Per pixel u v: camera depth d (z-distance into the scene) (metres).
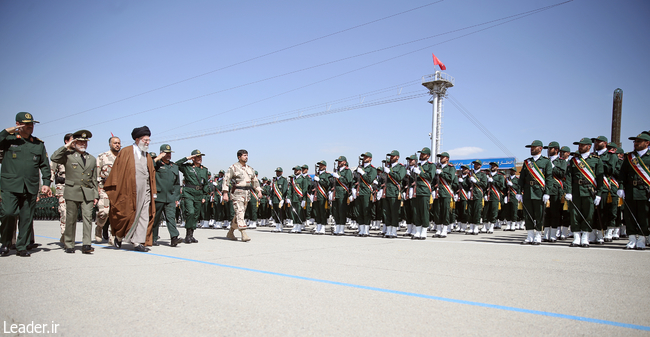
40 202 22.77
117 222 7.84
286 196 16.41
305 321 3.39
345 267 5.89
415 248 8.31
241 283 4.78
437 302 3.99
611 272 5.55
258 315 3.55
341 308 3.77
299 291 4.41
